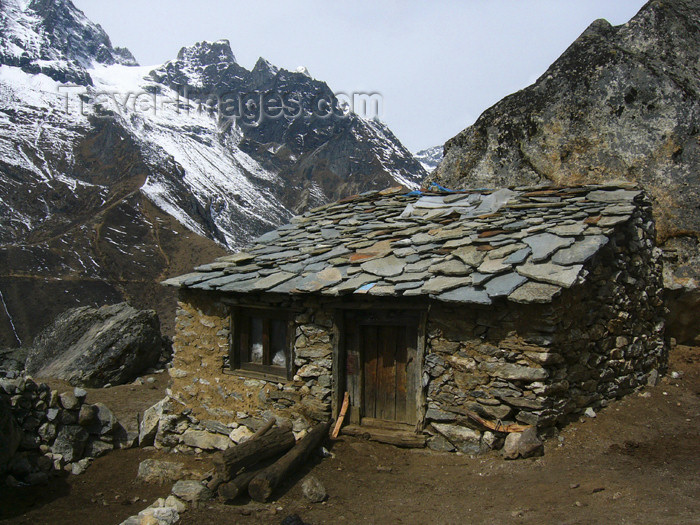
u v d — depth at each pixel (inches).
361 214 409.1
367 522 216.7
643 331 356.5
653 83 417.7
